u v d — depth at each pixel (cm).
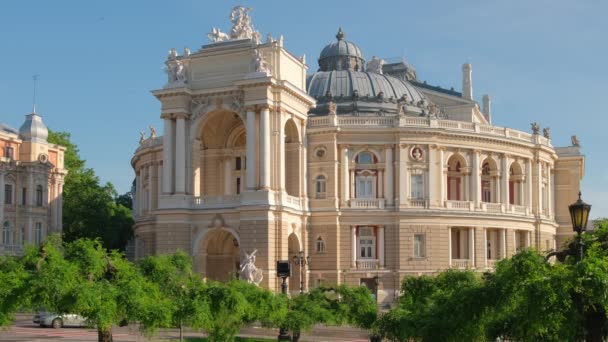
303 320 4644
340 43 12206
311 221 9125
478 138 9594
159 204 8631
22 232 10862
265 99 8288
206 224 8494
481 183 9875
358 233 9188
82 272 3638
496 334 2798
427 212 9138
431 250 9144
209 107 8656
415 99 11025
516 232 10081
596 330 2541
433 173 9281
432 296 4188
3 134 10675
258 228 8144
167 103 8712
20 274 3578
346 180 9188
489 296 2770
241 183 9281
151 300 3709
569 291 2456
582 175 11588
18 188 10850
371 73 11088
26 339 5581
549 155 10800
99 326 3450
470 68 12494
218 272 9138
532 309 2466
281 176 8394
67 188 12462
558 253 2612
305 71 9344
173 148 8688
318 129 9175
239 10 8900
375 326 4353
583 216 2473
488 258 9825
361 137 9231
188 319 3894
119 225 12875
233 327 4266
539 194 10394
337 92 10594
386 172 9212
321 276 9025
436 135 9306
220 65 8656
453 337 2989
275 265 8194
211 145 9362
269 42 8494
